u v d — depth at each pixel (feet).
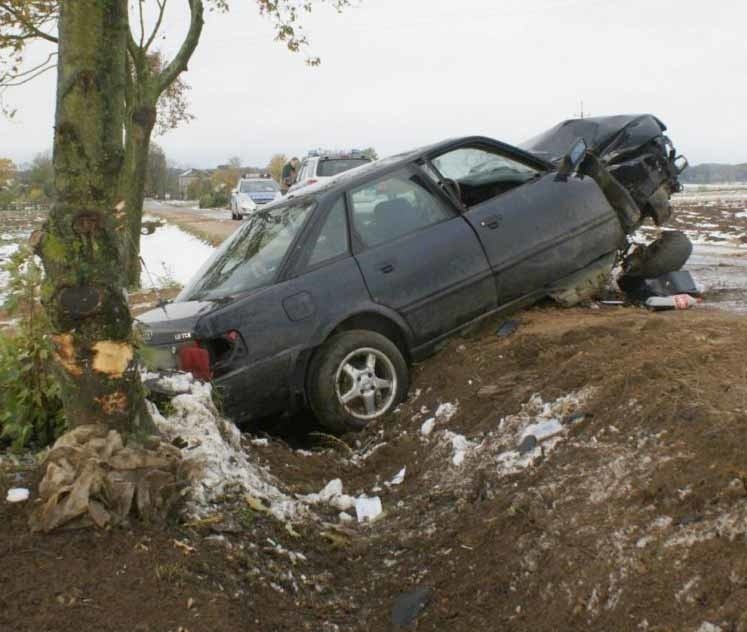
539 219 23.03
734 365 15.19
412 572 13.16
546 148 29.19
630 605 10.30
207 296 20.84
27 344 14.76
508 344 20.13
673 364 15.56
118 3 11.33
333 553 13.88
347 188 21.57
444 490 15.47
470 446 16.61
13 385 14.88
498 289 22.24
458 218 22.16
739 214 84.33
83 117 11.30
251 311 19.24
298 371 19.61
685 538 10.75
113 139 11.56
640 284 26.53
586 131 28.89
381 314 20.51
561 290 23.32
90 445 11.73
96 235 11.61
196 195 256.11
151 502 11.82
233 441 16.44
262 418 21.03
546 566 11.66
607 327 19.66
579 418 15.05
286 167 82.12
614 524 11.64
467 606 11.93
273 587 12.14
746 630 9.12
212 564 11.67
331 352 19.60
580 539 11.70
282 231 21.43
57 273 11.64
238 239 23.13
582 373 16.69
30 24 50.16
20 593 10.27
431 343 21.42
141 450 11.98
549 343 19.47
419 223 21.79
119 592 10.50
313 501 15.85
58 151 11.44
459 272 21.58
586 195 24.00
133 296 47.65
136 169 52.24
